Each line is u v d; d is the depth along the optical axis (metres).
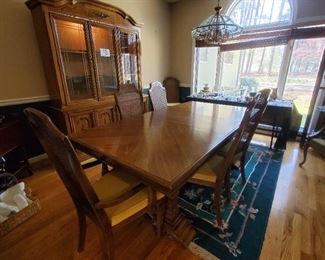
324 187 1.95
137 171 0.97
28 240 1.37
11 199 1.58
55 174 2.24
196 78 4.46
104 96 2.83
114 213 1.06
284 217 1.56
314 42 3.03
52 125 0.78
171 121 1.81
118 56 2.96
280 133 2.86
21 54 2.29
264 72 3.64
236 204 1.71
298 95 3.37
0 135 1.81
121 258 1.24
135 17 3.59
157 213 1.31
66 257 1.25
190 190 1.91
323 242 1.34
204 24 1.98
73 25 2.36
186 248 1.30
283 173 2.21
